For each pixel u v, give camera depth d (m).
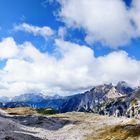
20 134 88.31
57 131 118.44
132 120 127.38
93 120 139.12
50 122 134.50
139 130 103.31
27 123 133.50
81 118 146.38
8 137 79.69
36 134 106.88
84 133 111.44
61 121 137.00
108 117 145.25
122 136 99.81
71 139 103.19
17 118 146.62
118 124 120.88
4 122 113.19
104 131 110.50
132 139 94.88
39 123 133.12
